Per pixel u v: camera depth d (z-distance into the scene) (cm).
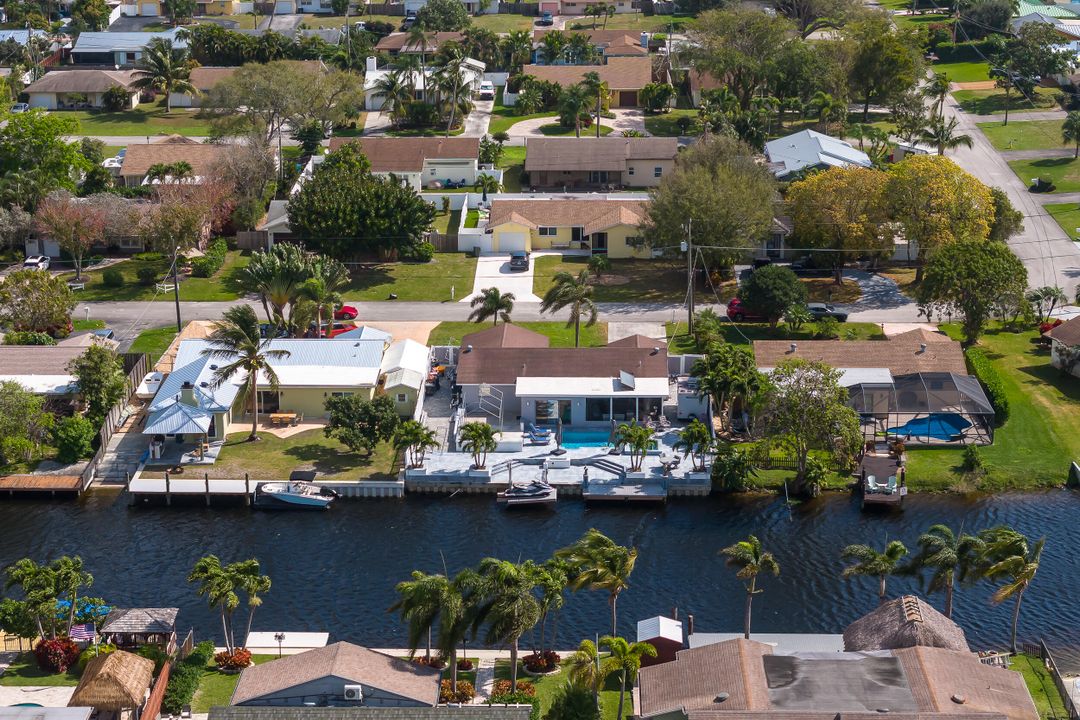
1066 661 8750
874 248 15138
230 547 10481
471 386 12456
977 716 7138
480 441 11306
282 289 13300
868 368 12488
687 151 17038
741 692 7400
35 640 8881
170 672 8381
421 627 7994
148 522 10888
